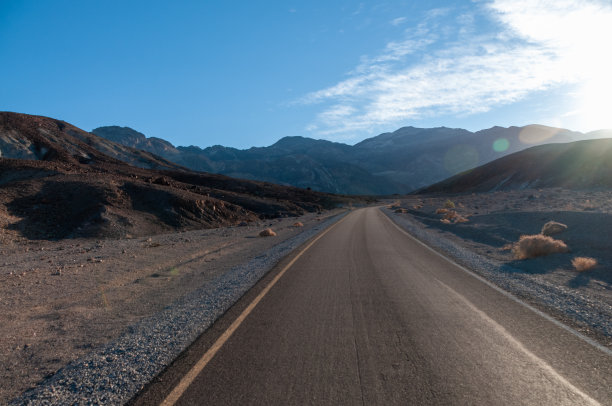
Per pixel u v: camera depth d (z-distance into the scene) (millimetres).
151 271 11781
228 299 7348
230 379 3865
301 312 6297
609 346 4469
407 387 3580
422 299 6953
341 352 4500
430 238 17844
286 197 90438
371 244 16500
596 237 12562
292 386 3666
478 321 5559
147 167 124438
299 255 13641
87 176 38812
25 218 27734
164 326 5844
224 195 62375
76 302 8000
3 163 45344
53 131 96938
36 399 3705
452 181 151750
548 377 3717
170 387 3754
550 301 6492
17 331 6035
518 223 19062
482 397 3357
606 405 3182
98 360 4609
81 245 21578
